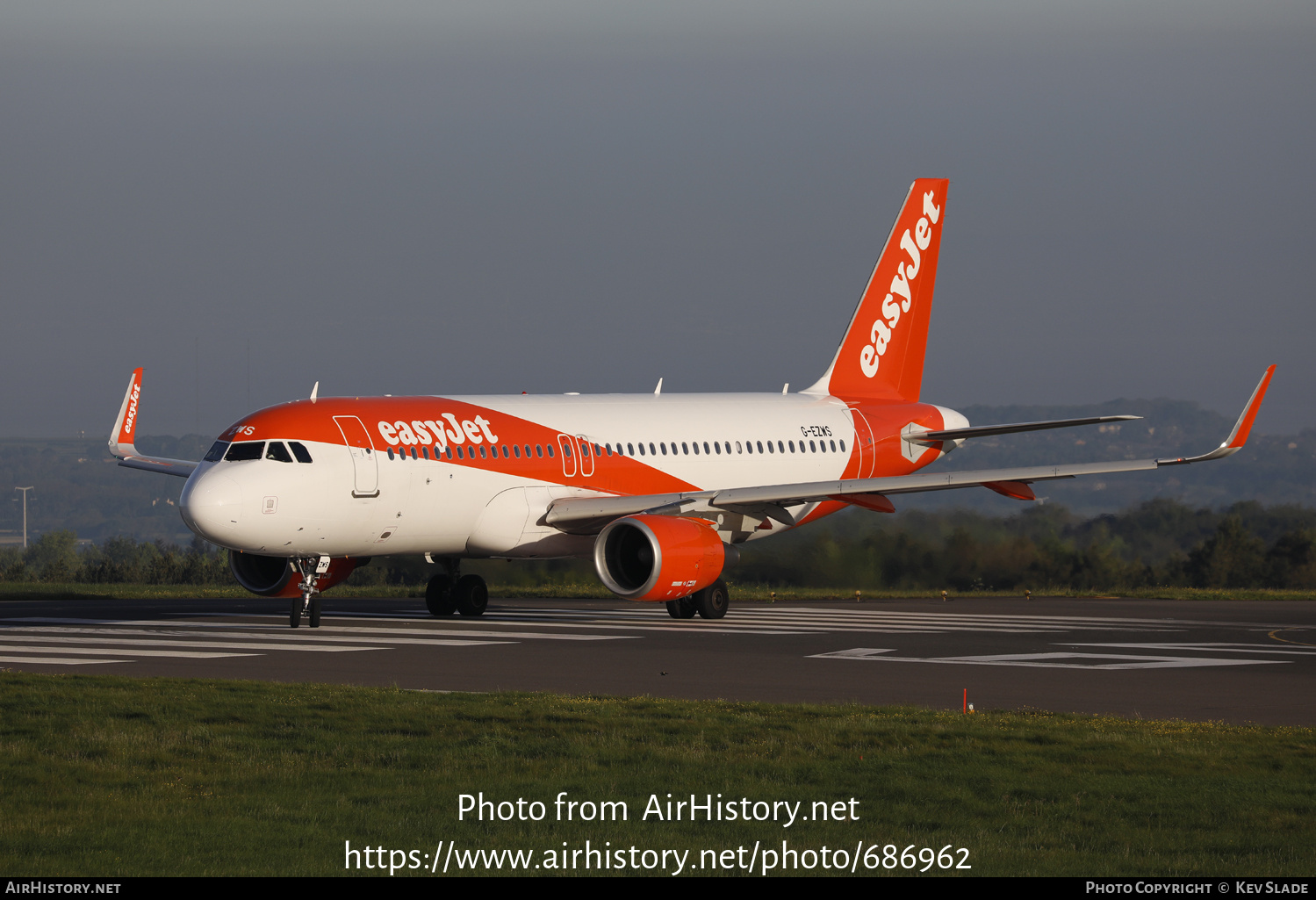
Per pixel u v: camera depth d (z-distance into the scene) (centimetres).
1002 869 2916
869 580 14100
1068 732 4344
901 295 11306
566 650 6988
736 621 8944
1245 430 8688
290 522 7888
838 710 4788
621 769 3794
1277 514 17362
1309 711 5100
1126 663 6569
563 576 13088
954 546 14625
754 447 10144
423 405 8731
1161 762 3900
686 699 5181
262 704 4766
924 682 5819
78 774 3700
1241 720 4900
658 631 8069
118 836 3131
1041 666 6425
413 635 7738
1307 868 2912
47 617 8831
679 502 8712
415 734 4278
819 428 10588
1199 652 7081
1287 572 16238
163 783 3616
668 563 8112
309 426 8056
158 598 11056
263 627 8206
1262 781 3684
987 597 12388
